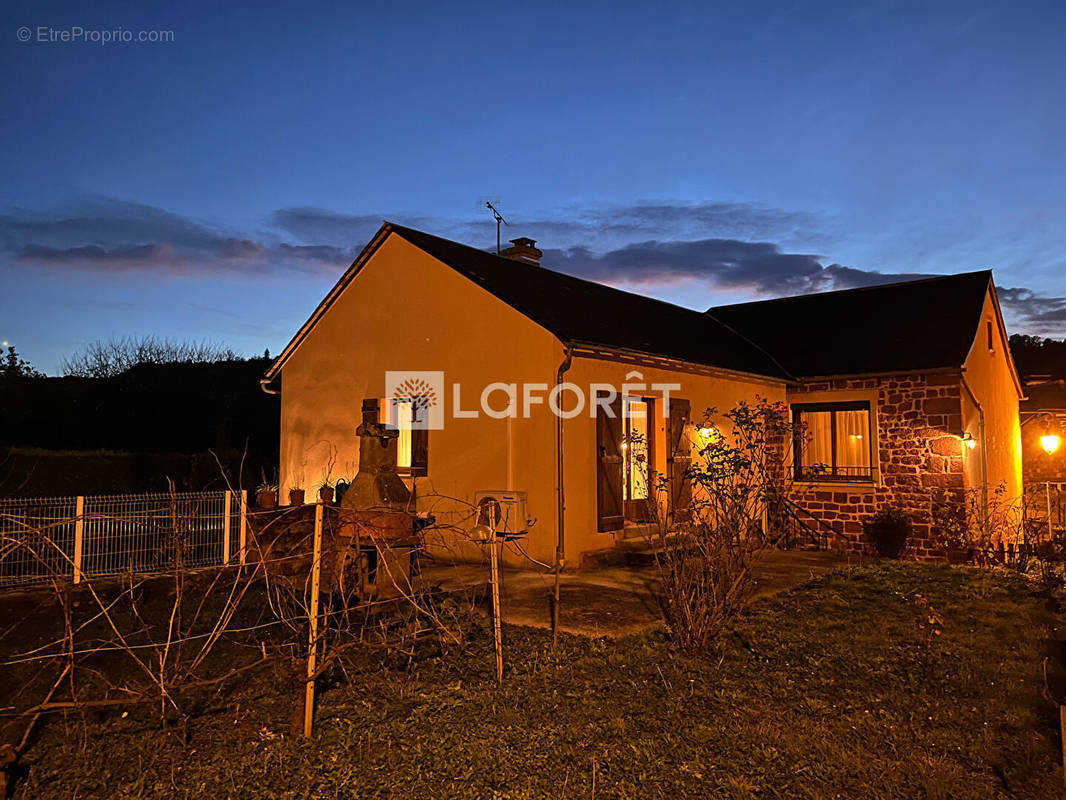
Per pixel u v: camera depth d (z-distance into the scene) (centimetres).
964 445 1259
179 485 1669
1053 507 1608
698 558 700
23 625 707
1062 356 2658
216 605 784
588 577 955
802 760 438
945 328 1399
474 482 1090
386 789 402
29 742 449
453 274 1138
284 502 1380
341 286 1299
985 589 912
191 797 392
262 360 2248
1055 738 470
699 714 502
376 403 785
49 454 1486
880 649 653
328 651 559
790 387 1470
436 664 590
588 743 455
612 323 1219
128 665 587
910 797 399
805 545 1355
